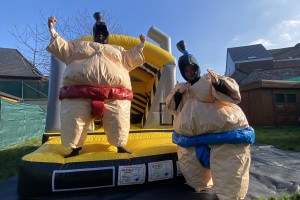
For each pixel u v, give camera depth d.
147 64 6.09
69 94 3.68
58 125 5.05
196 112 3.25
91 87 3.70
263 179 4.33
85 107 3.71
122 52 4.09
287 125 15.30
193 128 3.27
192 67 3.55
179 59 3.63
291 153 6.70
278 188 3.90
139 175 3.66
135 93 7.07
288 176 4.51
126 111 3.91
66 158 3.62
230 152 3.07
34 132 13.55
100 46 3.91
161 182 3.85
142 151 3.89
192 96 3.46
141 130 5.00
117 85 3.84
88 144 4.30
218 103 3.22
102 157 3.66
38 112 14.38
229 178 3.03
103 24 4.20
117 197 3.48
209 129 3.16
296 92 15.62
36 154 3.66
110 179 3.55
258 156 6.29
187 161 3.50
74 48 3.85
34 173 3.39
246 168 3.11
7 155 7.18
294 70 23.64
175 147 4.06
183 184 3.96
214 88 3.13
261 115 15.05
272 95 15.23
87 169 3.49
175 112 3.82
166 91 5.60
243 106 16.36
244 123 3.20
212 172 3.15
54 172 3.41
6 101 9.64
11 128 10.06
